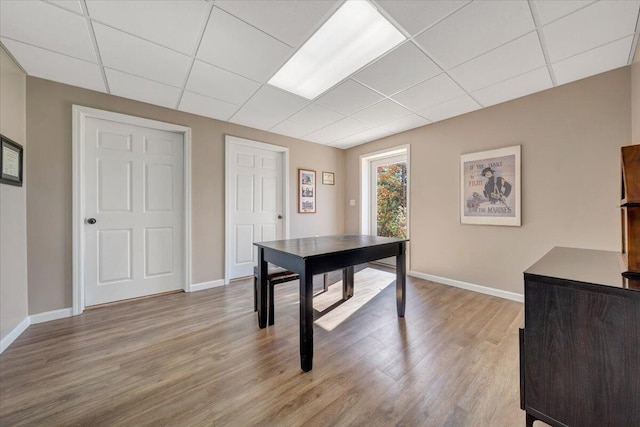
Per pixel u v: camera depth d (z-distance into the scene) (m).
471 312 2.41
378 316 2.34
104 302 2.60
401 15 1.54
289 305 2.63
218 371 1.55
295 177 4.10
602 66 2.07
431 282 3.38
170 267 3.00
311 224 4.31
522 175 2.63
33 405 1.27
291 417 1.21
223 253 3.34
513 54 1.91
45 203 2.24
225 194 3.34
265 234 3.81
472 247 3.04
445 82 2.33
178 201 3.05
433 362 1.63
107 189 2.61
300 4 1.46
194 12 1.50
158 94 2.56
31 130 2.17
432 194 3.42
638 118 1.84
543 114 2.49
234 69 2.11
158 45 1.80
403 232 4.16
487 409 1.25
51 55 1.90
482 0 1.42
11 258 1.94
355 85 2.39
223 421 1.18
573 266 1.10
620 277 0.91
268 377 1.50
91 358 1.68
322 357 1.70
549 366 0.93
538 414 0.96
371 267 4.32
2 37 1.70
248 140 3.54
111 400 1.31
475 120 2.99
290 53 1.90
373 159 4.52
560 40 1.75
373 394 1.36
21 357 1.69
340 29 1.70
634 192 0.91
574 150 2.32
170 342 1.89
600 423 0.83
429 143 3.45
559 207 2.40
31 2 1.40
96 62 2.00
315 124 3.46
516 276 2.70
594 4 1.44
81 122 2.42
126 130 2.71
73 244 2.36
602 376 0.83
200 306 2.60
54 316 2.27
